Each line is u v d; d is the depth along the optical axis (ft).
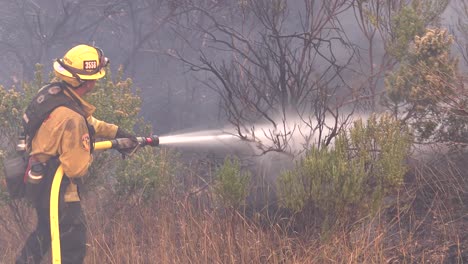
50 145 36.73
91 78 37.63
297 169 40.78
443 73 43.47
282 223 42.16
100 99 44.70
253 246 38.96
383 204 41.81
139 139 41.01
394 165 39.04
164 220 43.32
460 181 43.65
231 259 37.40
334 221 39.14
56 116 36.68
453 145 44.83
